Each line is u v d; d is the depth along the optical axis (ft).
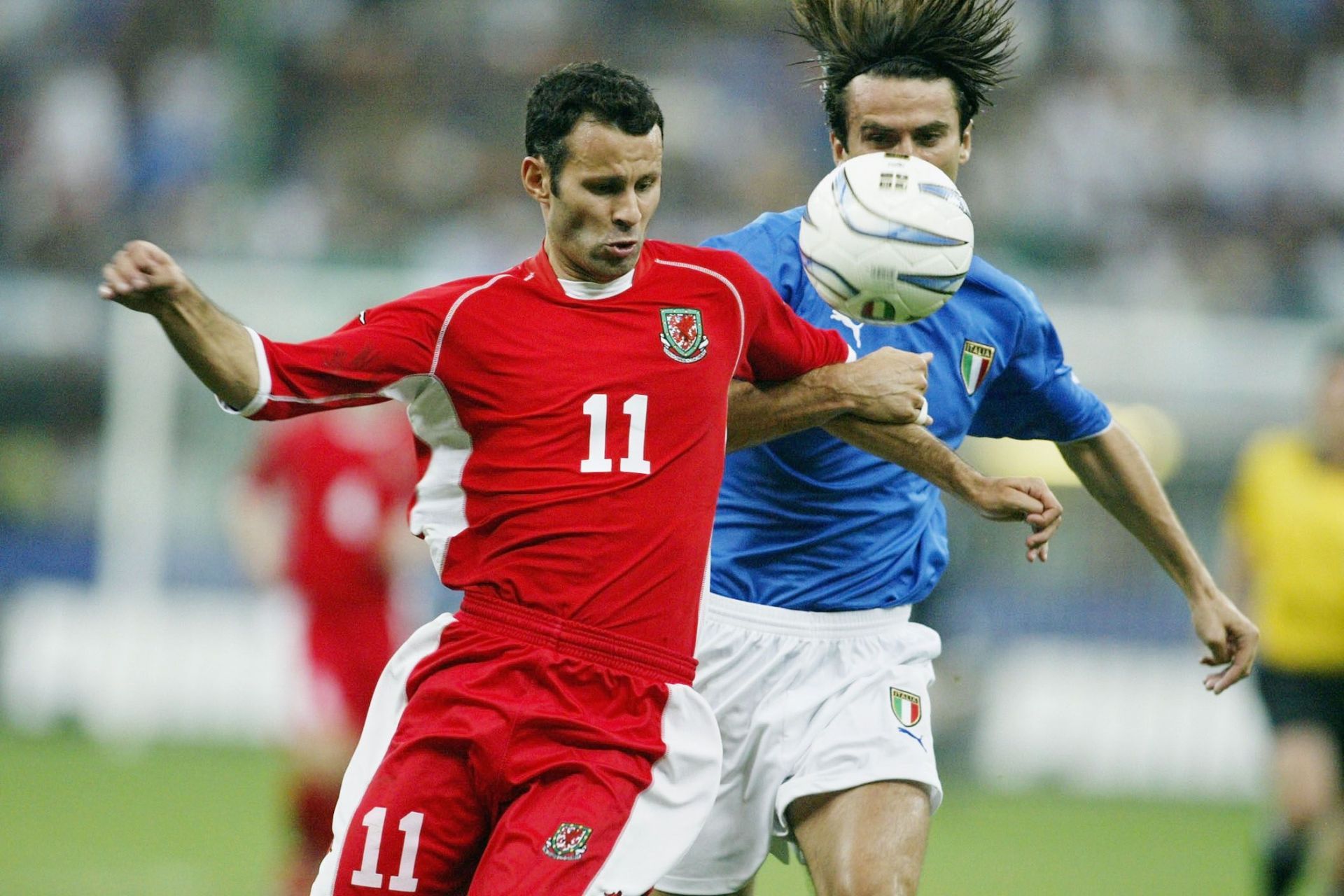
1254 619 108.88
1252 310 206.49
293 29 241.96
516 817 48.24
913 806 54.75
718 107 248.11
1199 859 137.69
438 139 241.96
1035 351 60.08
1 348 191.11
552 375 49.52
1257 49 263.49
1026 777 183.73
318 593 105.40
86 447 191.93
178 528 184.65
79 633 183.83
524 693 49.08
